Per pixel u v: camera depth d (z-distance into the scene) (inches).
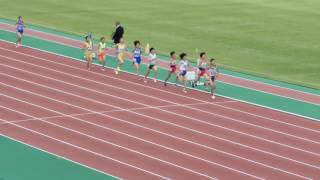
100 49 3791.8
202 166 2391.7
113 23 5196.9
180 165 2394.2
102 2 6102.4
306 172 2365.9
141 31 4933.6
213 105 3189.0
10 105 3056.1
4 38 4581.7
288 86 3614.7
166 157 2469.2
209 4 6127.0
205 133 2758.4
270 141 2691.9
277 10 5915.4
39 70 3722.9
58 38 4638.3
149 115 2977.4
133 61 3740.2
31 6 5890.8
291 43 4677.7
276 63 4128.9
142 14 5575.8
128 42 4576.8
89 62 3782.0
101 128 2775.6
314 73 3917.3
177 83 3580.2
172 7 5920.3
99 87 3417.8
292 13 5797.2
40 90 3316.9
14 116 2898.6
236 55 4311.0
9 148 2512.3
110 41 4628.4
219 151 2551.7
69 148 2532.0
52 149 2516.0
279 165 2428.6
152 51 3533.5
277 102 3287.4
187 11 5753.0
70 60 4008.4
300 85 3639.3
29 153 2466.8
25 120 2851.9
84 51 4047.7
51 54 4146.2
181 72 3432.6
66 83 3472.0
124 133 2723.9
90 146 2561.5
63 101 3142.2
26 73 3644.2
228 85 3587.6
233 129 2829.7
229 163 2429.9
